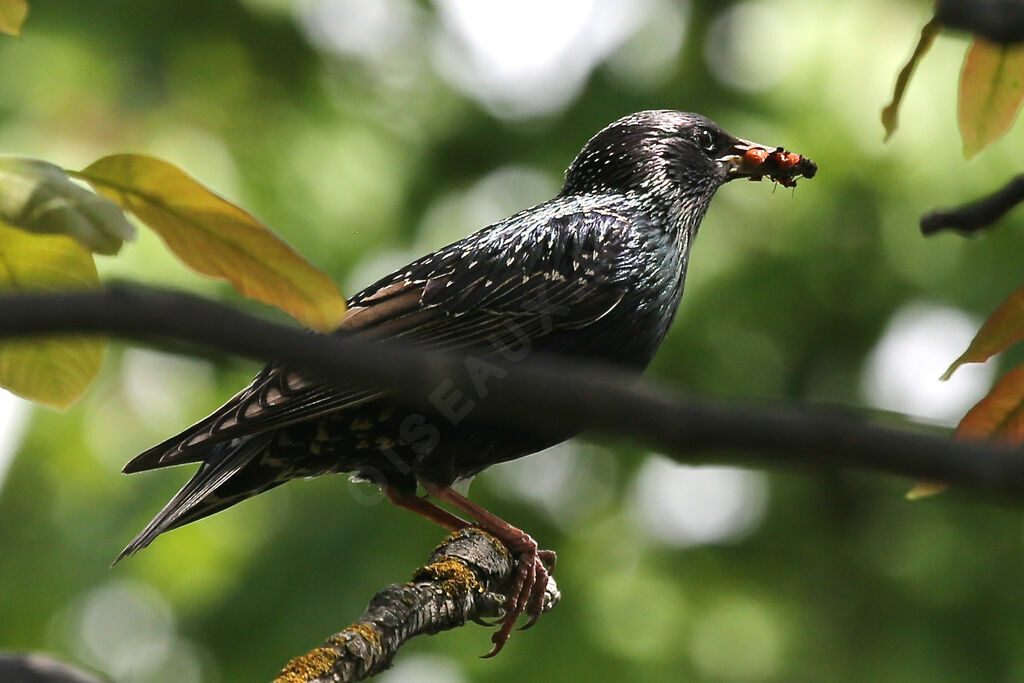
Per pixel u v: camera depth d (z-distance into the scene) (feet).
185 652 37.06
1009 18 6.86
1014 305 12.25
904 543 40.22
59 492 38.58
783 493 40.73
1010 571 39.22
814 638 39.45
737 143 28.55
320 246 36.63
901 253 38.78
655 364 38.65
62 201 10.28
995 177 37.24
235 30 38.34
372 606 19.61
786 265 38.96
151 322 5.97
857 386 39.40
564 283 25.12
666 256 26.58
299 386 21.50
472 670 36.94
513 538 23.30
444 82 40.37
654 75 39.83
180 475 38.47
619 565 39.32
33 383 13.19
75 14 36.52
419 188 39.32
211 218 10.97
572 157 39.24
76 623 38.47
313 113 38.50
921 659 38.78
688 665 37.91
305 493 37.63
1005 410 12.48
